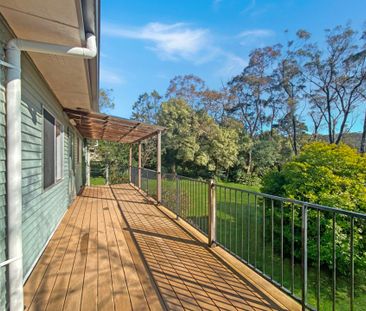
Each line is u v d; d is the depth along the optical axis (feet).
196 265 9.34
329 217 15.87
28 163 8.91
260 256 17.12
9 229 6.47
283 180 19.42
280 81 72.18
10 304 6.37
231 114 82.69
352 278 5.42
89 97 14.82
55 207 14.07
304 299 6.41
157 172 22.27
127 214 17.79
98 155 54.13
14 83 6.61
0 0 5.39
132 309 6.64
